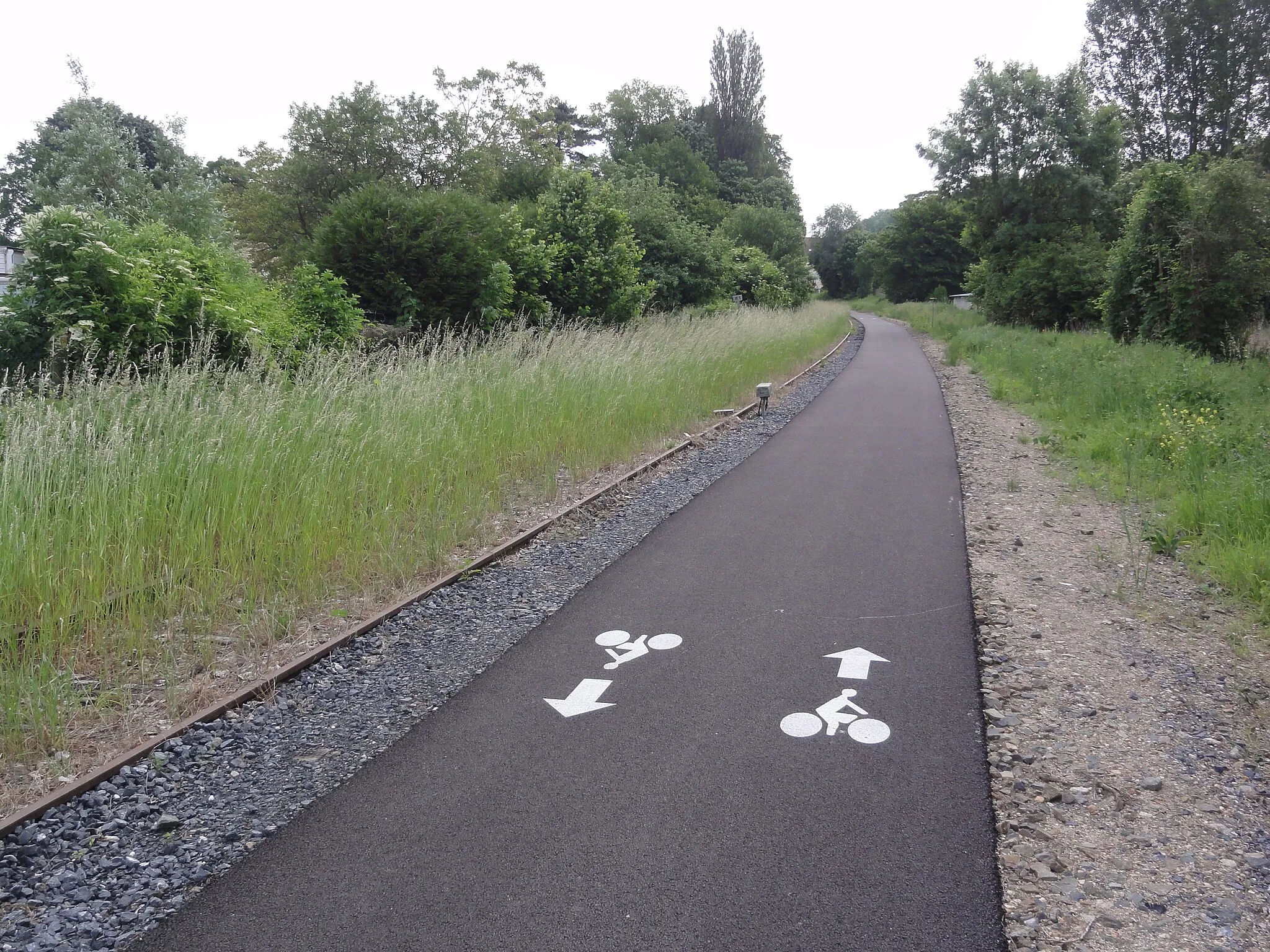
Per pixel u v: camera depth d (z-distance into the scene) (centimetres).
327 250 1507
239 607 566
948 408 1662
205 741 423
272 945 285
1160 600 611
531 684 482
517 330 1541
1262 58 4047
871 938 285
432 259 1523
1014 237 3897
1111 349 2050
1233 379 1503
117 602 523
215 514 597
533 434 998
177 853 338
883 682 480
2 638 466
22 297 836
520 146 4097
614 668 502
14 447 559
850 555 715
